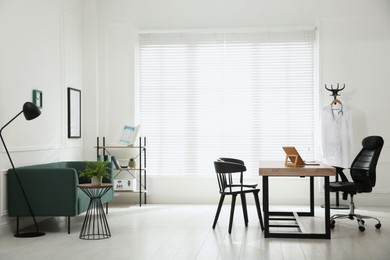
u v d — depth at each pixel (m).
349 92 7.93
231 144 8.27
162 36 8.38
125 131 8.11
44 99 6.70
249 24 8.16
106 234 5.55
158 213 7.17
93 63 8.18
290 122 8.16
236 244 5.04
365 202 7.89
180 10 8.27
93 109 8.20
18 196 5.70
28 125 6.25
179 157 8.34
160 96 8.39
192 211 7.35
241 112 8.25
